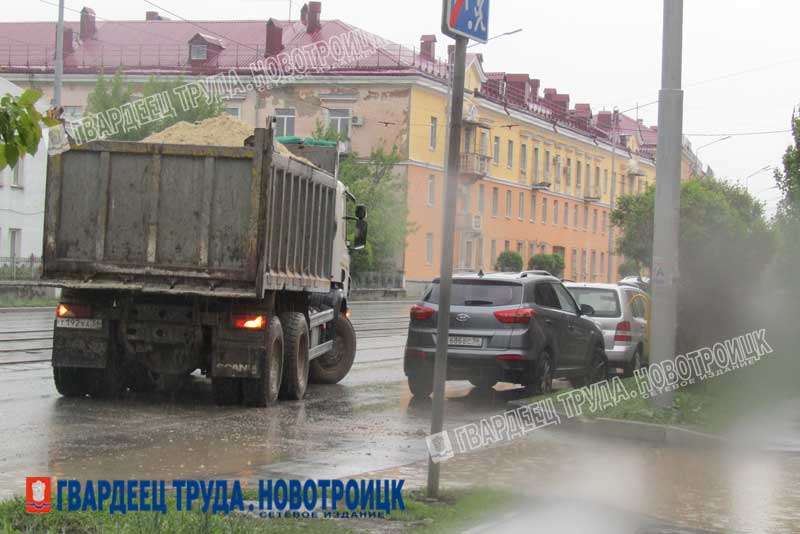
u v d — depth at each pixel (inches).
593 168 3545.8
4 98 177.6
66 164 525.7
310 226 601.3
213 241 518.3
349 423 498.9
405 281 2406.5
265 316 531.2
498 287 602.2
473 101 2635.3
